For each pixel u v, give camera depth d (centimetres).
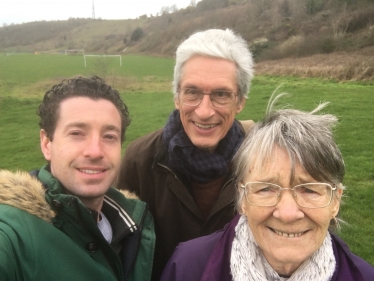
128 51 8388
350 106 1522
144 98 2117
